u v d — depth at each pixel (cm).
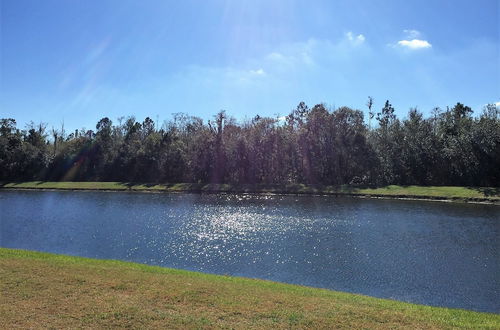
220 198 5494
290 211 4000
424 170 6184
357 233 2745
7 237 2694
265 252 2200
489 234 2686
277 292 1176
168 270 1498
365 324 888
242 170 7125
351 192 5622
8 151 8581
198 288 1146
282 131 7131
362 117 6694
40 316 874
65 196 5884
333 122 6731
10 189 7238
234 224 3181
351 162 6631
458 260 1991
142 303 982
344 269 1842
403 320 924
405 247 2292
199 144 7400
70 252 2250
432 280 1662
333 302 1078
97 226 3127
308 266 1900
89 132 9762
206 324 858
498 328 892
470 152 5672
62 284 1123
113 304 964
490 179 5547
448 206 4306
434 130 6531
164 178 7675
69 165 8531
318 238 2578
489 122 5631
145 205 4653
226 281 1320
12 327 809
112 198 5553
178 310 941
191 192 6375
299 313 950
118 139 8938
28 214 3881
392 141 6525
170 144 7912
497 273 1759
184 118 8494
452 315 1010
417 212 3847
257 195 5844
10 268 1294
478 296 1467
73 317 876
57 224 3238
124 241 2538
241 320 891
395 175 6347
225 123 7312
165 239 2595
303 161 6912
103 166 8356
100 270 1336
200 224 3194
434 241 2456
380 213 3797
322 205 4522
